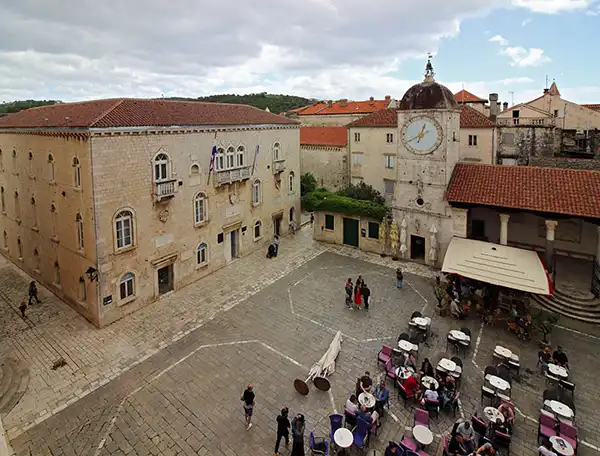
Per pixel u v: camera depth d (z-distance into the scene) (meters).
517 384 20.20
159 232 29.22
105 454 16.27
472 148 43.16
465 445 15.05
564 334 24.67
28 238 33.38
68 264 28.25
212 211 33.97
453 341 22.58
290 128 43.41
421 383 18.97
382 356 21.45
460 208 31.95
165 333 25.33
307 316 27.39
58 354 23.11
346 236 41.50
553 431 16.00
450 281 29.52
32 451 16.45
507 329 25.28
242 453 16.30
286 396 19.61
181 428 17.58
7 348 23.70
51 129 26.53
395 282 32.56
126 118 26.70
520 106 53.88
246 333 25.31
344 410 17.36
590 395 19.47
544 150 43.84
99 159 24.56
